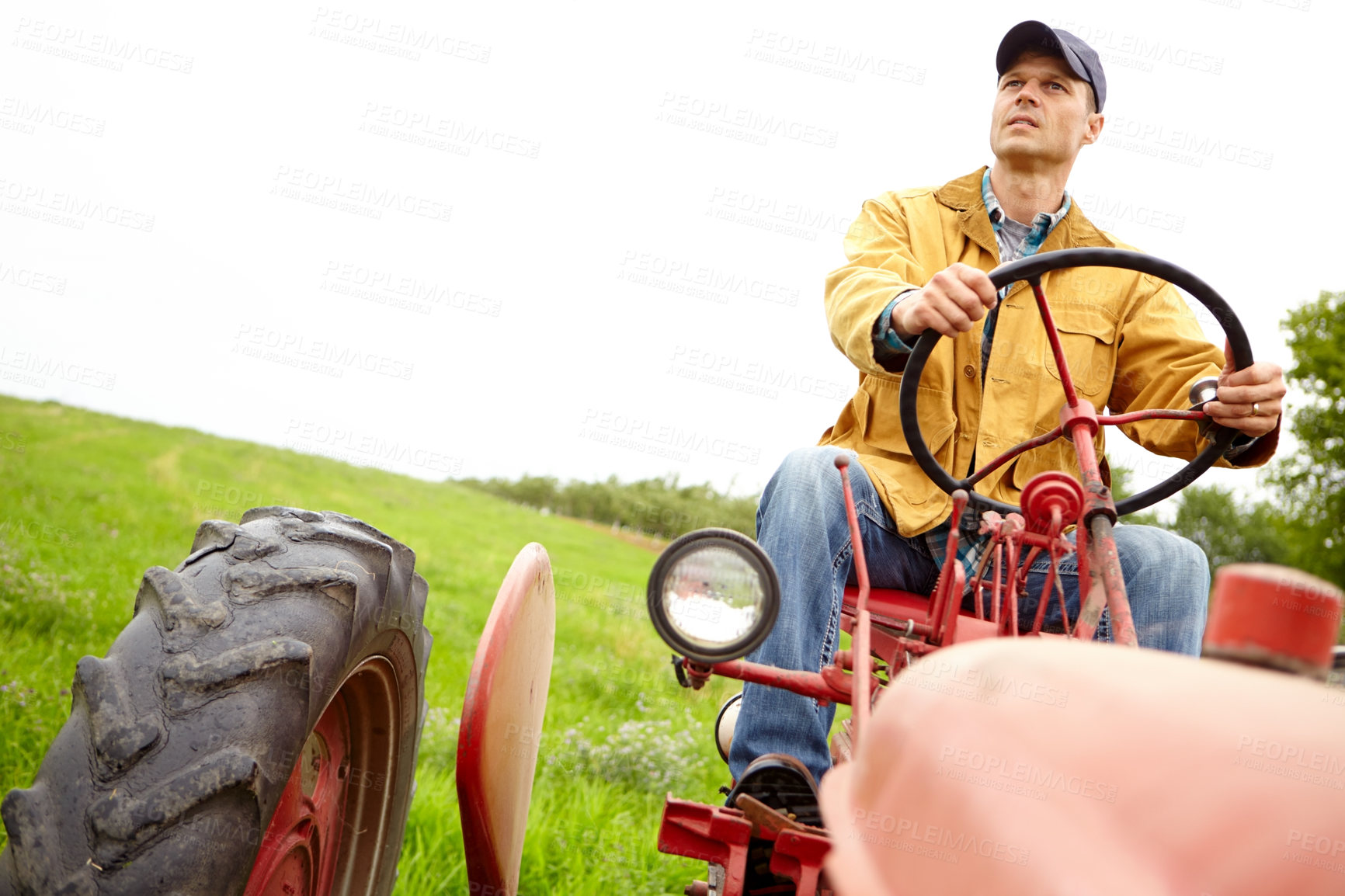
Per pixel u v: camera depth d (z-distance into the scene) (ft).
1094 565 4.20
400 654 5.30
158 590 4.21
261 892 4.52
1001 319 7.20
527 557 5.57
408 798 5.71
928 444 6.91
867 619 4.39
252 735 3.86
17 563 12.62
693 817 4.48
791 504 5.86
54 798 3.66
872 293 6.11
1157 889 1.55
